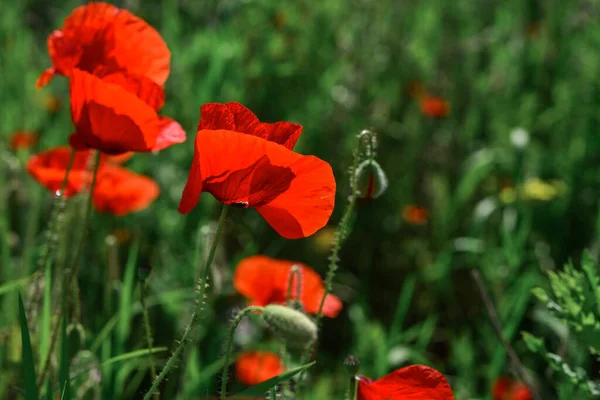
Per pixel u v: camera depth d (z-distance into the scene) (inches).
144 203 47.9
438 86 98.7
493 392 50.1
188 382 43.8
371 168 34.9
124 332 43.0
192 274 61.1
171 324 56.4
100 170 42.2
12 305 46.5
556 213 77.9
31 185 61.0
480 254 76.0
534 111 92.4
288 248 76.0
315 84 89.7
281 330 31.0
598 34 98.9
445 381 31.5
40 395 34.5
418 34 99.1
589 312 36.0
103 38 36.0
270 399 32.6
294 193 30.9
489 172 85.4
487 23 110.8
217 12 91.0
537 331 64.6
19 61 84.9
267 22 92.9
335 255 34.2
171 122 34.4
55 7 104.7
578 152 83.4
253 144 30.3
